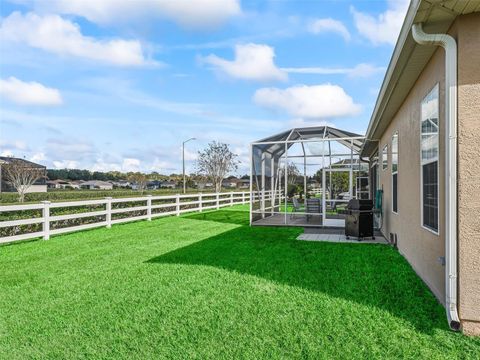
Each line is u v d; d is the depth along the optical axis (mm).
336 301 4094
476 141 3221
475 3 3041
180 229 10828
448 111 3350
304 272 5406
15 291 4695
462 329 3252
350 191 12086
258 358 2852
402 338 3139
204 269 5645
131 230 10633
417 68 4789
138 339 3234
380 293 4375
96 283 4992
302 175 14219
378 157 10766
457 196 3301
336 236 9242
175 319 3664
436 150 4199
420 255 5086
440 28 3576
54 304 4184
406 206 6172
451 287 3318
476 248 3207
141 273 5480
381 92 5949
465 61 3271
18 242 8578
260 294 4375
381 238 8891
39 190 37375
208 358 2871
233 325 3486
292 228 11008
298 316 3672
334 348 2979
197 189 41531
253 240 8570
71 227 9961
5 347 3129
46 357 2945
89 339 3256
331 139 11297
